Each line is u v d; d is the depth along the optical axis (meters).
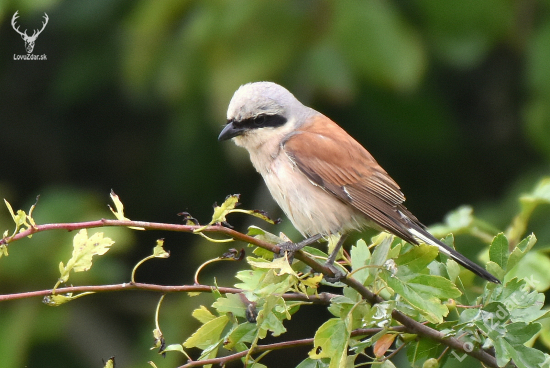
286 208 7.89
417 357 5.51
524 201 6.66
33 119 12.97
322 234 7.77
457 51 10.15
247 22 9.65
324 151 7.68
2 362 9.67
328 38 9.64
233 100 8.07
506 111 12.05
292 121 8.12
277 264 4.92
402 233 6.38
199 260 11.08
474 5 9.90
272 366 12.13
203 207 11.69
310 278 5.00
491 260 5.48
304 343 5.19
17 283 10.01
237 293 5.25
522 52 11.08
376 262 5.27
